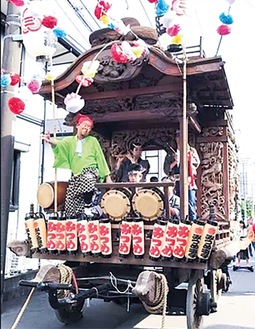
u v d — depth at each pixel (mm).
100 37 5152
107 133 6277
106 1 4270
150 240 4086
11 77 3738
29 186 8461
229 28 4457
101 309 6277
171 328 5227
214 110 6109
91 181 4684
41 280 4035
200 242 3816
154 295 3891
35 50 4246
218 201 5953
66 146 4809
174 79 5070
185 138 4547
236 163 7457
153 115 5172
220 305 6723
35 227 4457
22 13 4043
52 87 4762
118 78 4867
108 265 4941
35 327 5203
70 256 4328
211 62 4422
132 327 5238
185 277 4438
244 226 7938
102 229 4184
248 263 12031
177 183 5402
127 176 5938
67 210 4723
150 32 5098
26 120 8312
